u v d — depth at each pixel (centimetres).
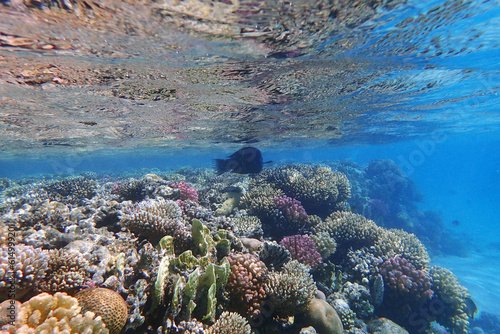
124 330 52
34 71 105
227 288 80
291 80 133
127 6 66
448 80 164
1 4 61
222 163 138
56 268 60
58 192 155
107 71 108
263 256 103
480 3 78
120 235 83
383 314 120
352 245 153
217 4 67
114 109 170
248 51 96
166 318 57
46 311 45
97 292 52
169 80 123
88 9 66
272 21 77
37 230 85
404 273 124
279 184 188
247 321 75
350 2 72
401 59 121
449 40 104
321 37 90
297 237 127
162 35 81
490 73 155
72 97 141
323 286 117
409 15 82
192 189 160
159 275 61
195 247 88
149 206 98
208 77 121
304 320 87
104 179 366
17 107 157
